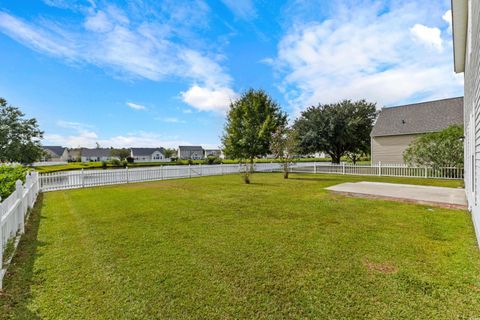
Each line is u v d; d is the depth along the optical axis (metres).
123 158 48.12
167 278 2.72
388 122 20.30
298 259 3.17
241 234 4.20
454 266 2.94
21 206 4.33
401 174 14.16
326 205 6.41
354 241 3.80
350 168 16.50
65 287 2.55
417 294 2.36
